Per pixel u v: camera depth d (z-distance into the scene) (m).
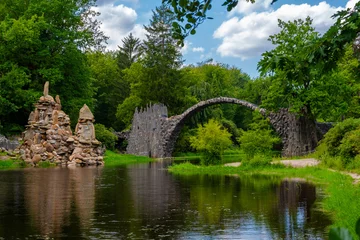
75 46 43.22
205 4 4.95
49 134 33.59
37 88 42.31
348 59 32.38
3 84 37.75
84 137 34.88
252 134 28.48
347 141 24.03
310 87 34.19
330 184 16.69
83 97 46.78
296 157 36.34
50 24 42.19
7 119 43.06
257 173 24.23
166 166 33.91
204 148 30.00
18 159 32.56
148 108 55.03
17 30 38.25
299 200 13.13
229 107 76.50
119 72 79.06
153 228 9.16
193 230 8.95
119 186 17.62
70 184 18.48
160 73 66.62
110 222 9.82
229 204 12.46
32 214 10.85
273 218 10.23
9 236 8.45
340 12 4.54
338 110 34.41
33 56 41.97
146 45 70.75
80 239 8.19
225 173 24.89
